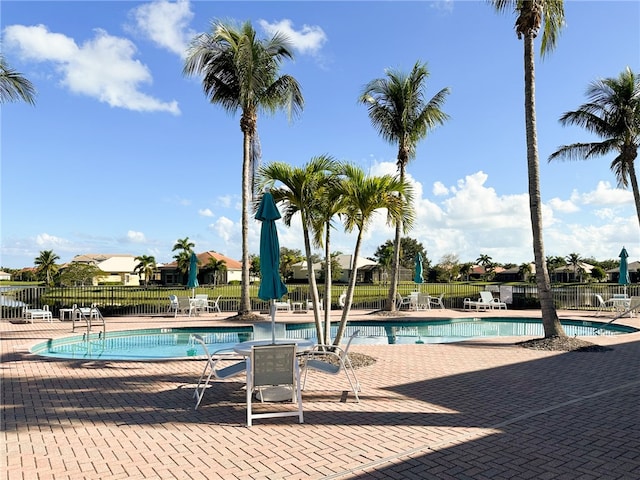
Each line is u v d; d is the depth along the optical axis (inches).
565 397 249.8
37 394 260.8
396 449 172.9
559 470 153.1
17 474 152.3
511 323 718.5
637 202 826.8
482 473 151.1
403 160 780.6
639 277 2351.1
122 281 2645.2
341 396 254.2
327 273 365.7
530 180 455.2
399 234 783.7
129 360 371.6
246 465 159.5
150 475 151.5
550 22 471.2
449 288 1208.2
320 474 151.5
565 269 2576.3
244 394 260.4
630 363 352.2
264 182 356.2
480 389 268.7
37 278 2721.5
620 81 796.6
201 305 802.8
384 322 679.1
